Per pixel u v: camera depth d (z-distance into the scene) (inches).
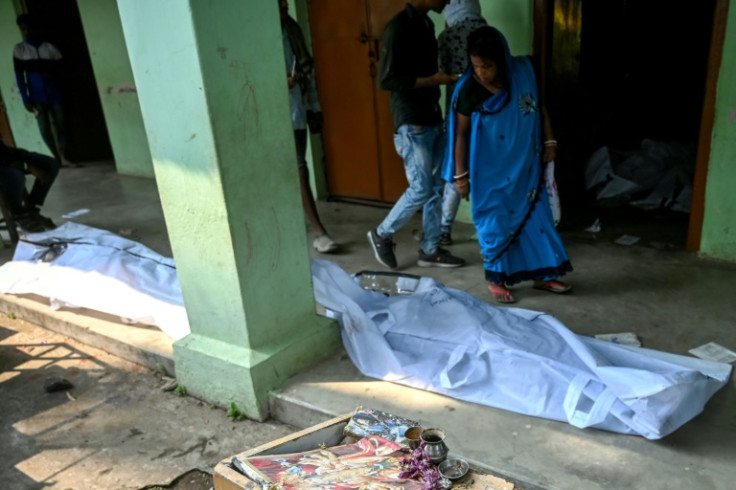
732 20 133.3
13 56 321.4
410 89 141.9
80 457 106.7
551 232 134.8
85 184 305.1
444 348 112.0
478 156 126.0
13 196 216.4
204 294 114.0
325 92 216.5
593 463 84.4
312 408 104.7
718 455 84.0
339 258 175.8
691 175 195.2
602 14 200.1
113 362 138.9
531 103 124.4
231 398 114.3
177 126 101.9
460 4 141.1
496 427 94.0
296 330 119.0
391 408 101.3
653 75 240.4
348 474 66.4
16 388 130.8
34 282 163.8
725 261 149.9
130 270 153.6
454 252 172.2
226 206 102.0
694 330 119.1
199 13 92.4
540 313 115.1
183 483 98.7
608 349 104.7
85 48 360.2
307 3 207.9
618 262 155.5
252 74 101.8
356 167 220.5
